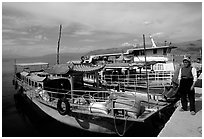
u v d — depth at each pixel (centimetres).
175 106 1091
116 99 937
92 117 981
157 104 1090
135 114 848
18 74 2533
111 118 926
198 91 1327
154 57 2284
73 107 1062
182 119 637
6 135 1096
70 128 1114
